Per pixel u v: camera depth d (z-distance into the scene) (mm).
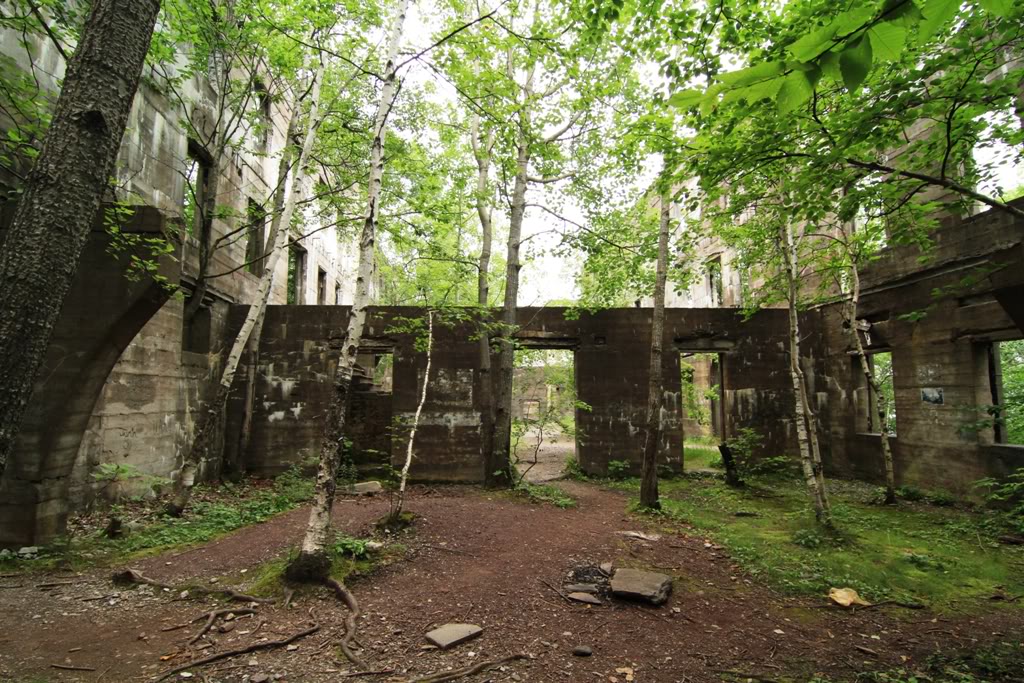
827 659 4219
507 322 10625
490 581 5371
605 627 4613
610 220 10938
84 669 3600
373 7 7695
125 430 8133
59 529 6117
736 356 12820
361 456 12109
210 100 10742
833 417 12719
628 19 6223
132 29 2574
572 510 8648
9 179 6273
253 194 12914
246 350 11586
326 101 11000
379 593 5004
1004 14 1492
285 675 3590
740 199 6402
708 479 12188
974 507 8953
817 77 1561
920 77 3465
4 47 6246
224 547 6176
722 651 4309
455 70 7195
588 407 11289
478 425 11602
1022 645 4488
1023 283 5227
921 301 10180
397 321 11820
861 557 6547
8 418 2139
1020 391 10062
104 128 2459
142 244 6230
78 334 6086
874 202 4902
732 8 4586
